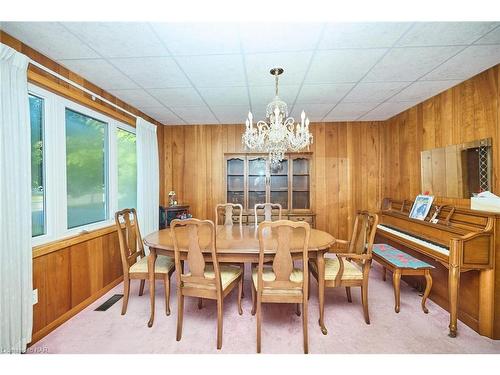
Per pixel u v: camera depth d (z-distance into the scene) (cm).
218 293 175
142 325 202
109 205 280
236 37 171
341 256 204
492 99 212
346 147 402
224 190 405
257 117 373
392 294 256
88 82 243
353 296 252
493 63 207
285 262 170
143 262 232
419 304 235
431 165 288
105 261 262
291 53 192
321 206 405
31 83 185
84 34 167
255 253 188
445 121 268
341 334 188
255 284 215
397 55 196
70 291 214
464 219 212
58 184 210
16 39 171
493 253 180
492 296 180
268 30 163
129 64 209
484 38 173
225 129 413
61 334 190
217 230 262
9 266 155
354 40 175
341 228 403
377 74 229
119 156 309
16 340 160
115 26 158
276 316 214
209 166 415
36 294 183
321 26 160
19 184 161
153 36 169
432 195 284
